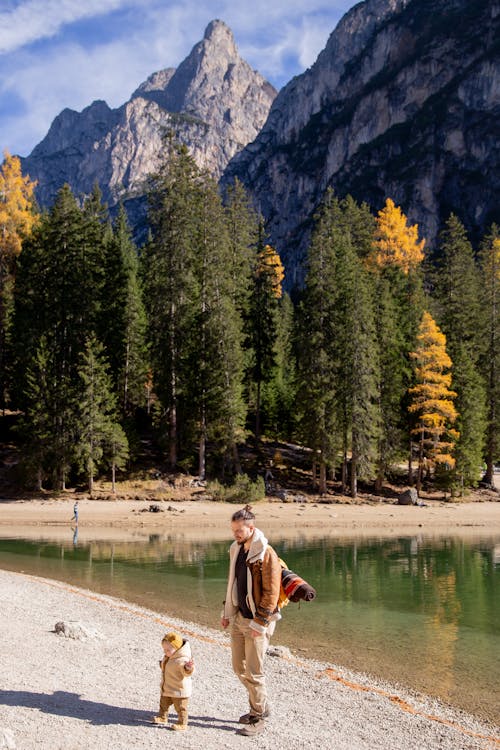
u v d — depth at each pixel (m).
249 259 62.41
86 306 51.31
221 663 10.26
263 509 41.94
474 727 8.02
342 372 49.12
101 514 38.44
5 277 56.03
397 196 187.12
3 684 7.57
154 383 52.72
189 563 22.98
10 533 32.53
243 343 58.44
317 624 14.36
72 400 45.28
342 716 7.74
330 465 48.19
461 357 55.34
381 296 56.31
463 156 178.00
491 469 58.12
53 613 13.70
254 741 6.36
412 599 17.56
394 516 41.53
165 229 51.44
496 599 17.62
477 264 81.94
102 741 5.86
